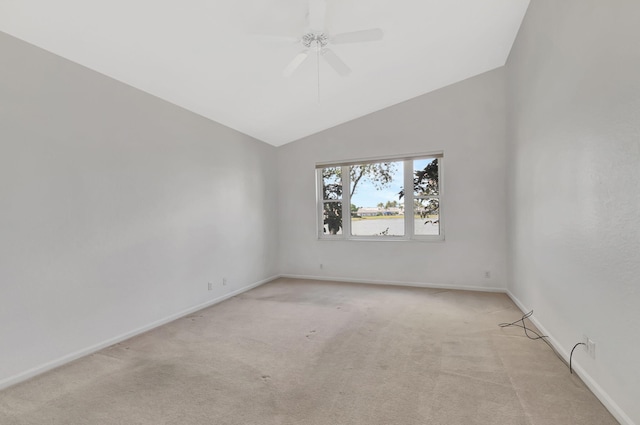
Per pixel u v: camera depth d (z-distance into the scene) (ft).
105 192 9.45
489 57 13.57
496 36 12.00
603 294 6.19
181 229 12.10
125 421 5.97
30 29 7.38
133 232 10.27
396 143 16.38
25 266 7.61
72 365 8.20
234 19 8.34
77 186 8.72
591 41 6.52
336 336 9.90
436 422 5.78
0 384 7.13
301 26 8.98
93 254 9.09
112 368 8.02
